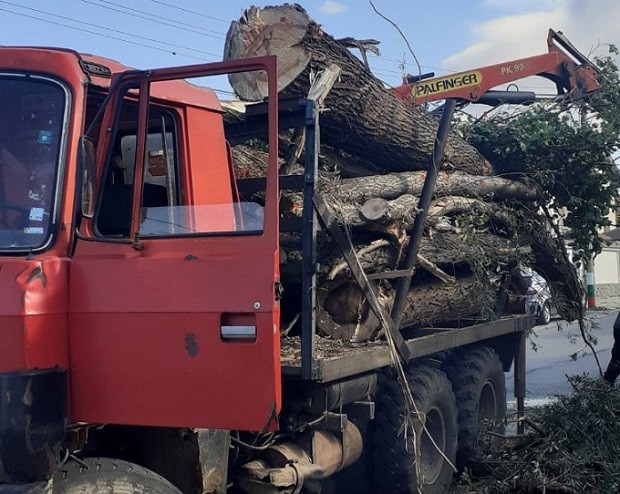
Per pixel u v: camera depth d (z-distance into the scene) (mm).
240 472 4375
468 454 6582
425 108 7336
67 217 3277
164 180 4082
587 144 7086
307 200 4016
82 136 3268
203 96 4383
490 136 7258
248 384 3084
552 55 8289
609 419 6152
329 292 5109
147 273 3219
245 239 3195
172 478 3791
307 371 3965
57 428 3072
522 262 7301
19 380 2943
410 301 5773
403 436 5438
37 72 3402
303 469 4430
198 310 3143
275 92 3217
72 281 3238
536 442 6262
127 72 3324
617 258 34688
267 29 5020
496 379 7230
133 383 3176
